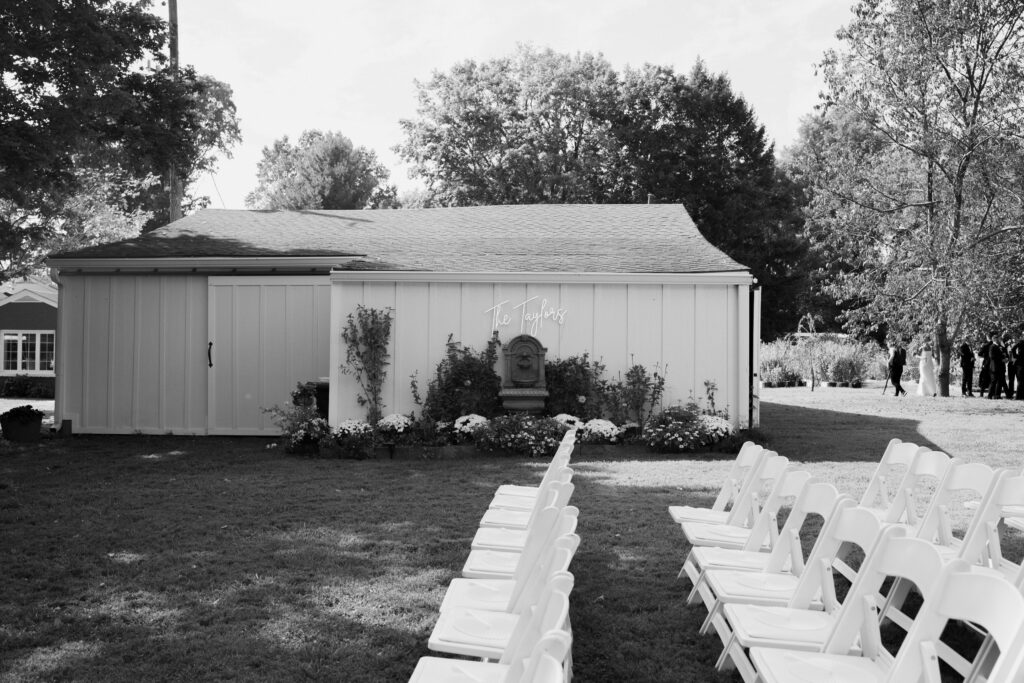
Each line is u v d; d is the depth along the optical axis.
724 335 14.38
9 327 40.81
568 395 14.39
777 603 4.47
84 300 16.86
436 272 14.45
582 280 14.40
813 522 8.55
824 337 37.41
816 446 14.13
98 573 6.56
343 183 63.25
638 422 14.46
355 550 7.23
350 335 14.62
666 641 5.10
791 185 44.59
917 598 5.98
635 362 14.47
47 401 33.00
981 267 22.17
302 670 4.65
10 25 14.24
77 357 16.81
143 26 16.80
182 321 16.70
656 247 16.59
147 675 4.59
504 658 3.38
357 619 5.46
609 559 6.95
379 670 4.66
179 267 16.64
